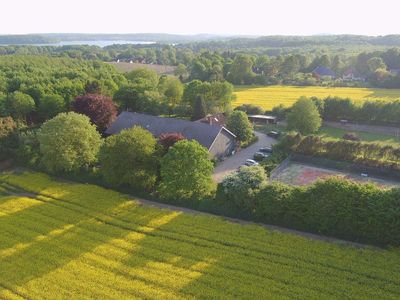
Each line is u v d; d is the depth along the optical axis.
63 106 89.88
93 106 77.56
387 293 31.23
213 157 65.06
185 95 99.75
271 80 146.88
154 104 94.00
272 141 78.12
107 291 32.94
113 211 47.47
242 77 147.38
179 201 49.62
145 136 52.97
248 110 97.81
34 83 105.38
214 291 32.34
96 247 39.66
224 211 46.66
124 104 95.31
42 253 38.78
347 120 88.50
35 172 62.44
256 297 31.47
